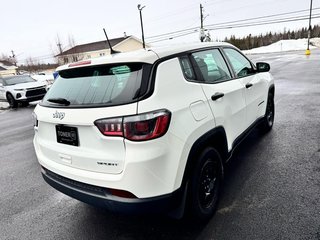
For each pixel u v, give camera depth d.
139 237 2.55
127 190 2.03
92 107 2.15
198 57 2.76
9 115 11.25
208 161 2.60
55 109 2.44
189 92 2.39
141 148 1.98
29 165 4.84
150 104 2.02
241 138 3.45
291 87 9.78
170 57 2.37
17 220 3.06
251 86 3.76
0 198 3.64
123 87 2.14
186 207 2.40
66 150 2.39
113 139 2.03
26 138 6.85
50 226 2.88
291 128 5.13
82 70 2.52
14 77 14.19
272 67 18.11
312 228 2.40
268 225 2.49
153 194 2.05
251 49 63.25
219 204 2.89
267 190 3.08
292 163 3.68
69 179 2.42
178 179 2.19
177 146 2.15
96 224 2.83
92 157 2.18
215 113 2.65
